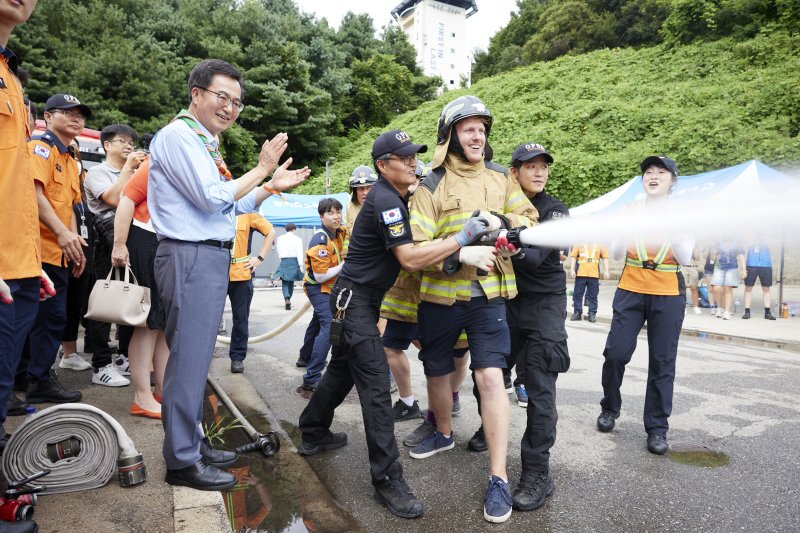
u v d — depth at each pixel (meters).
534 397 2.71
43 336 3.49
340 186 23.98
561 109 21.92
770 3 22.80
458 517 2.46
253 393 4.39
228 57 26.47
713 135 15.23
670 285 3.32
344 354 2.85
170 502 2.32
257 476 2.82
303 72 28.30
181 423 2.47
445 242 2.46
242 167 25.52
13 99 2.24
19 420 3.14
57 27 22.08
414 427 3.76
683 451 3.33
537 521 2.44
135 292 3.11
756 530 2.37
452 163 2.79
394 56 36.47
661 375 3.33
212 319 2.52
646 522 2.43
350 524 2.37
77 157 4.00
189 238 2.45
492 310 2.68
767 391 4.78
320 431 3.16
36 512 2.17
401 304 3.52
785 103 16.30
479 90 28.98
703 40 24.69
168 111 22.67
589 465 3.11
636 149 16.48
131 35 24.81
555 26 36.03
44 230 3.42
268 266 17.39
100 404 3.61
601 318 10.11
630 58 26.42
